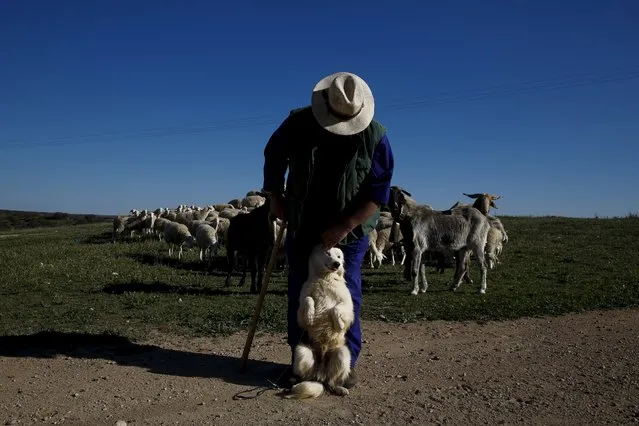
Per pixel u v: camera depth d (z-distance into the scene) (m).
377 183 6.16
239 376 6.46
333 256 5.89
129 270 15.64
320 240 6.30
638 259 18.11
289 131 6.19
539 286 13.71
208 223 21.08
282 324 9.16
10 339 7.87
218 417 5.21
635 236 23.41
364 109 5.92
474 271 16.53
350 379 6.08
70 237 26.80
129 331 8.60
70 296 11.70
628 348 7.86
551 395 5.88
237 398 5.71
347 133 5.82
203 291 12.72
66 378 6.29
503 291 13.05
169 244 21.59
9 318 9.55
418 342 8.30
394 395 5.88
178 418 5.18
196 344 7.98
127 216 26.56
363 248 6.46
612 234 24.17
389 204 12.95
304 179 6.09
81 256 18.64
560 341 8.34
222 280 14.79
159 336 8.41
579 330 9.11
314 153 6.05
